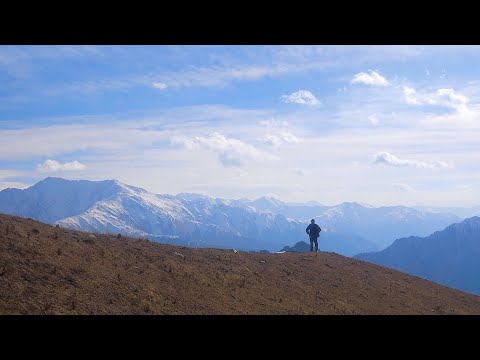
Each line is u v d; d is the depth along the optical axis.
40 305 11.22
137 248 18.44
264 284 18.94
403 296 23.05
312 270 23.66
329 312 17.14
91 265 14.62
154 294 14.05
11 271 12.29
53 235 16.27
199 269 18.14
